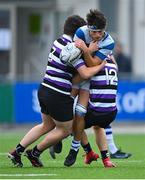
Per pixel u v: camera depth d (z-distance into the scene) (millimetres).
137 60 49625
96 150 28703
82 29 21797
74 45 21625
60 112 21859
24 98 41375
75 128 22328
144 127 42375
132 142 33719
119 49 43500
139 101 42188
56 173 21172
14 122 41406
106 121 22312
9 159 24766
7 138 35375
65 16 47812
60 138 22234
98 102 22109
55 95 21828
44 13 47844
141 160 25719
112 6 49250
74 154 22547
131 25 49625
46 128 22438
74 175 20750
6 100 41281
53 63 21922
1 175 20703
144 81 42094
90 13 21641
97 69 21750
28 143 22391
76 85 22141
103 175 20812
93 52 21750
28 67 48000
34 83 41375
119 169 22266
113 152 26109
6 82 41281
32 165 22844
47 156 26828
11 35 47656
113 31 49438
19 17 47719
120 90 41938
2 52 47844
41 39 47969
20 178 20094
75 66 21719
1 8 47562
